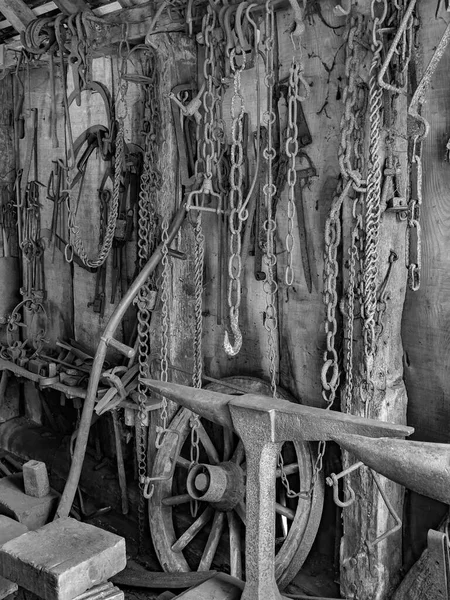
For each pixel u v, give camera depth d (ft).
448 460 7.92
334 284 11.50
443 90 10.93
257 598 9.98
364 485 11.75
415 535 12.12
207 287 14.55
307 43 12.26
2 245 20.18
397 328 11.73
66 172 16.81
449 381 11.55
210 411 10.21
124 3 14.75
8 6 16.53
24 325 19.89
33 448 19.10
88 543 11.31
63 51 15.37
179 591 13.24
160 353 14.79
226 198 13.75
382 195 11.02
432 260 11.50
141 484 14.70
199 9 13.11
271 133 12.22
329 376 12.71
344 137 11.00
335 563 12.96
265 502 9.85
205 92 12.41
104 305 17.26
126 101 15.90
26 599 12.25
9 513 13.28
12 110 19.66
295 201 12.73
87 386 15.58
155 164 14.47
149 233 14.80
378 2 10.68
